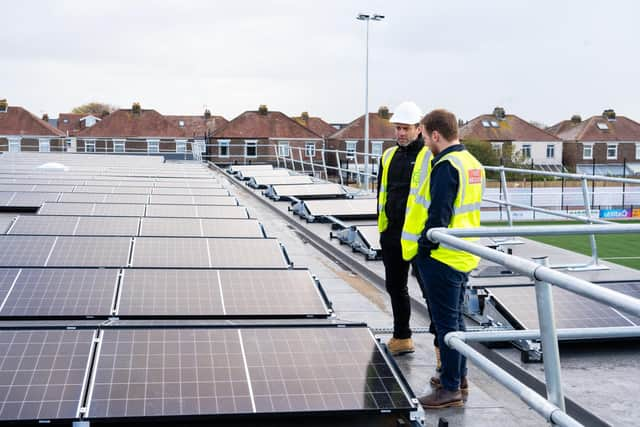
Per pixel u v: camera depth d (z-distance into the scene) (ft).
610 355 19.92
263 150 256.11
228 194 50.65
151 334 15.42
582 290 8.32
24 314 17.60
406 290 20.02
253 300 19.86
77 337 14.97
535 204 144.97
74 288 19.60
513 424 15.55
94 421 11.98
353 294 27.86
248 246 27.71
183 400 12.79
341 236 38.14
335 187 65.10
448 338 11.90
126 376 13.47
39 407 12.15
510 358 19.42
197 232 31.76
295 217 50.01
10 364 13.56
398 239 19.31
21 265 23.36
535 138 267.18
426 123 15.78
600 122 277.64
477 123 268.21
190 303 19.22
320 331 16.29
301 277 22.24
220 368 14.11
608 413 16.05
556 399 9.36
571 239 67.72
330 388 13.64
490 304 21.84
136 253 25.48
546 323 9.32
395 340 20.13
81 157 119.34
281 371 14.20
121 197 44.75
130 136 259.39
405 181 19.36
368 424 13.80
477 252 10.77
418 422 13.32
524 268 9.46
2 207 42.06
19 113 268.21
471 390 17.53
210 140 253.03
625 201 152.46
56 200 42.19
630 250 61.52
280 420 13.61
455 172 15.17
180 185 57.41
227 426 13.38
